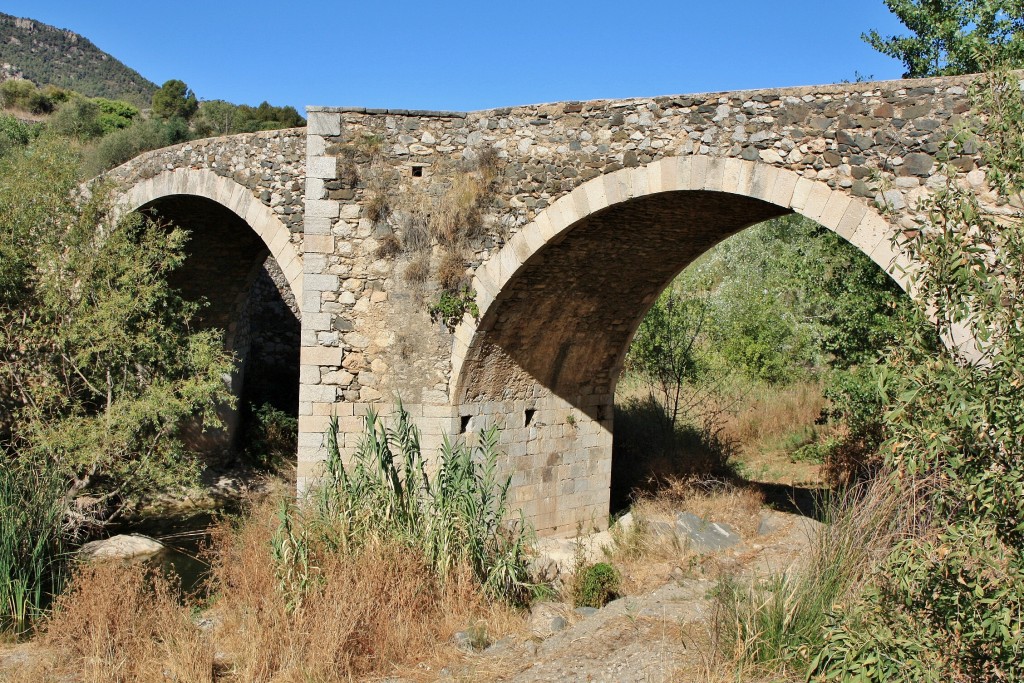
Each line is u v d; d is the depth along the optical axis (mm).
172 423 12305
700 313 16594
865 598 5414
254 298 19156
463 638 7676
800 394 18500
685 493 13539
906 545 4973
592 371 13102
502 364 11344
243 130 39375
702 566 10297
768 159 8289
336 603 7504
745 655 6137
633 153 9211
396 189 10672
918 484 6109
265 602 7914
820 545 6918
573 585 9461
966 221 4617
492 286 10320
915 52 15141
